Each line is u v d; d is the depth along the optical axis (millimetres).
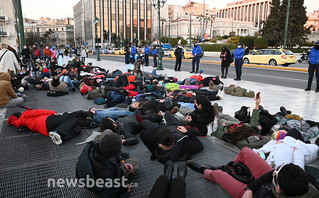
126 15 102938
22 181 3023
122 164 2789
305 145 3195
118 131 4172
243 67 19703
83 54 21234
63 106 6594
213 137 4492
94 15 97062
